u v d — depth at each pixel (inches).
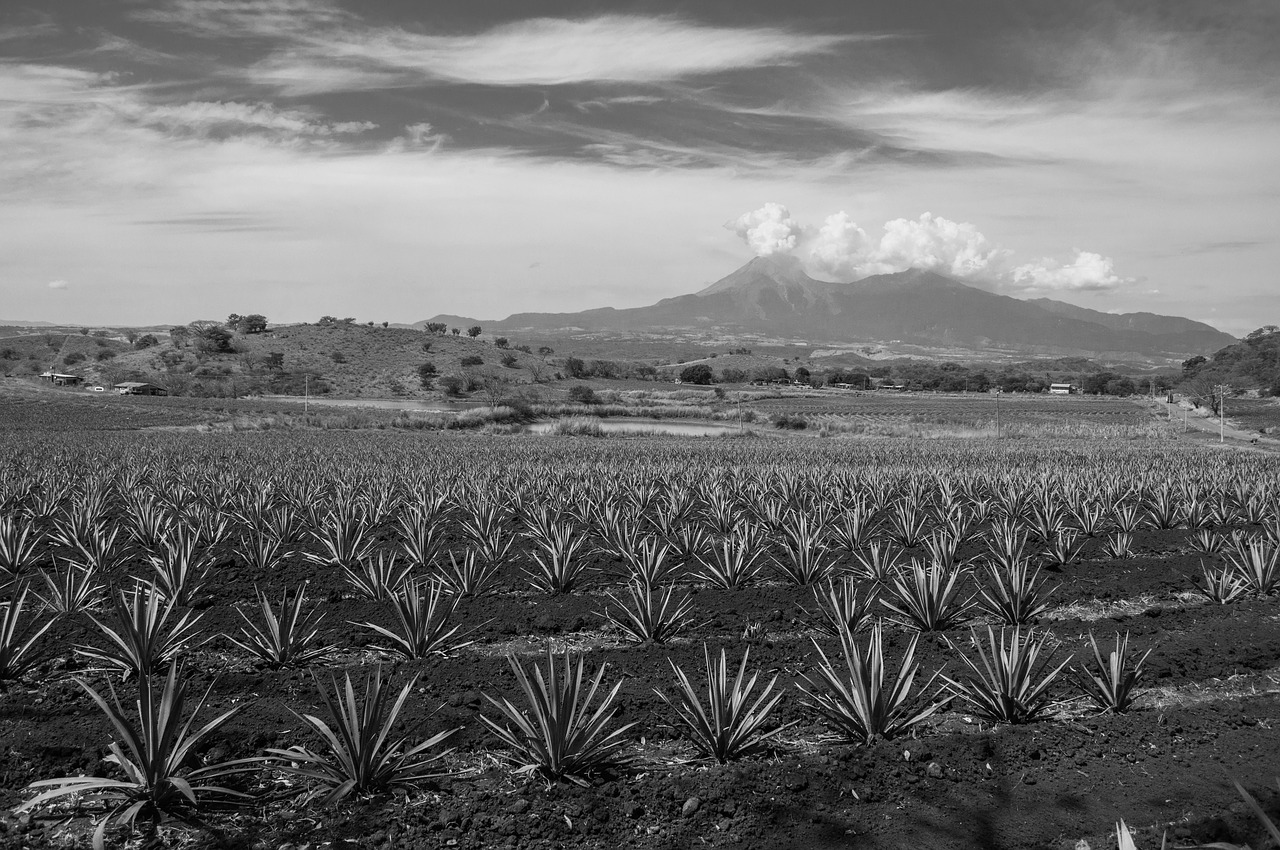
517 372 6166.3
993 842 217.2
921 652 362.3
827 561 526.9
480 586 455.8
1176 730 283.6
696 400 4436.5
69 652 340.2
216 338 5890.8
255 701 293.0
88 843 207.2
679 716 286.4
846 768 248.2
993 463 1444.4
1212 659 354.3
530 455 1481.3
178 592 395.2
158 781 216.5
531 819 220.4
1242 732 283.7
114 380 4827.8
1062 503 770.2
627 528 572.1
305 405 3523.6
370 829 215.5
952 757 258.4
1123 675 307.6
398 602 340.5
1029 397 6697.8
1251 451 2081.7
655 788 237.1
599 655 349.7
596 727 247.9
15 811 206.4
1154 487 878.4
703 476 955.3
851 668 269.6
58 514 711.1
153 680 312.0
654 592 454.0
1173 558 565.6
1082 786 245.8
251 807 224.2
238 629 374.3
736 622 405.7
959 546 592.4
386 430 2615.7
